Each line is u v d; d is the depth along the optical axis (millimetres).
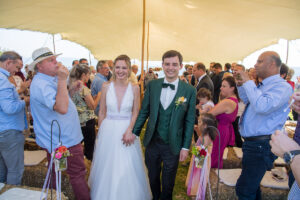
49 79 1824
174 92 2006
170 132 1977
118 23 6398
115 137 2256
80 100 2879
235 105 2439
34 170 2598
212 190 2389
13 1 4043
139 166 2334
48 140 1911
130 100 2314
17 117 2109
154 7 4879
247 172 1889
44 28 6504
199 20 4973
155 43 8734
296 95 1026
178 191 2801
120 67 2203
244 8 3693
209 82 4480
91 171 2461
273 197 2303
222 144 2557
